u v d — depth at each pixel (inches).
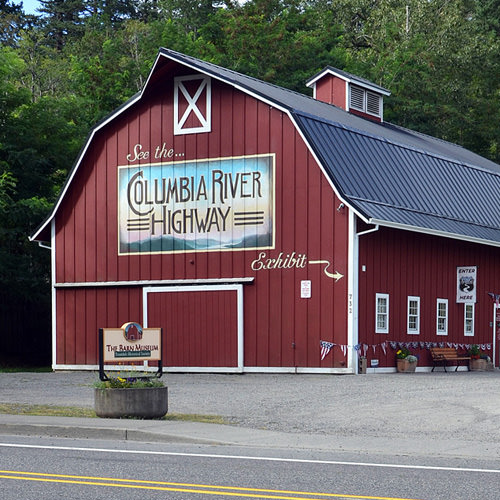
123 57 2482.8
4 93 1673.2
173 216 1236.5
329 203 1126.4
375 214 1118.4
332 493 401.4
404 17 2802.7
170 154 1242.6
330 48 2659.9
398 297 1207.6
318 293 1129.4
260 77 2405.3
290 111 1149.1
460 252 1368.1
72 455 511.5
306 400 820.0
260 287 1170.6
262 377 1112.2
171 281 1232.8
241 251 1186.6
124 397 679.1
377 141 1269.7
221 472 454.9
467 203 1392.7
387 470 465.1
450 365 1322.6
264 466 475.8
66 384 1029.8
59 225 1323.8
